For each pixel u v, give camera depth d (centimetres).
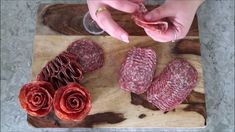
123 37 47
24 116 55
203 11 62
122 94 53
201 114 53
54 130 55
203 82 54
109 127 52
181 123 53
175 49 56
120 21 56
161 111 53
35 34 55
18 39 59
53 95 49
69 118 48
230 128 56
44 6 56
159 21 48
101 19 47
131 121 52
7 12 60
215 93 58
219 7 62
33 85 49
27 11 61
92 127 52
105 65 54
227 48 60
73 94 48
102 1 46
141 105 53
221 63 59
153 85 53
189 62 55
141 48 55
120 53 55
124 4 44
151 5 57
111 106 53
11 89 56
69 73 51
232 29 61
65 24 56
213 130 56
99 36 55
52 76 50
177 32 51
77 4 57
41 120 52
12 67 58
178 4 49
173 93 53
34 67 54
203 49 60
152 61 54
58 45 55
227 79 59
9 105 56
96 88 53
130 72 53
